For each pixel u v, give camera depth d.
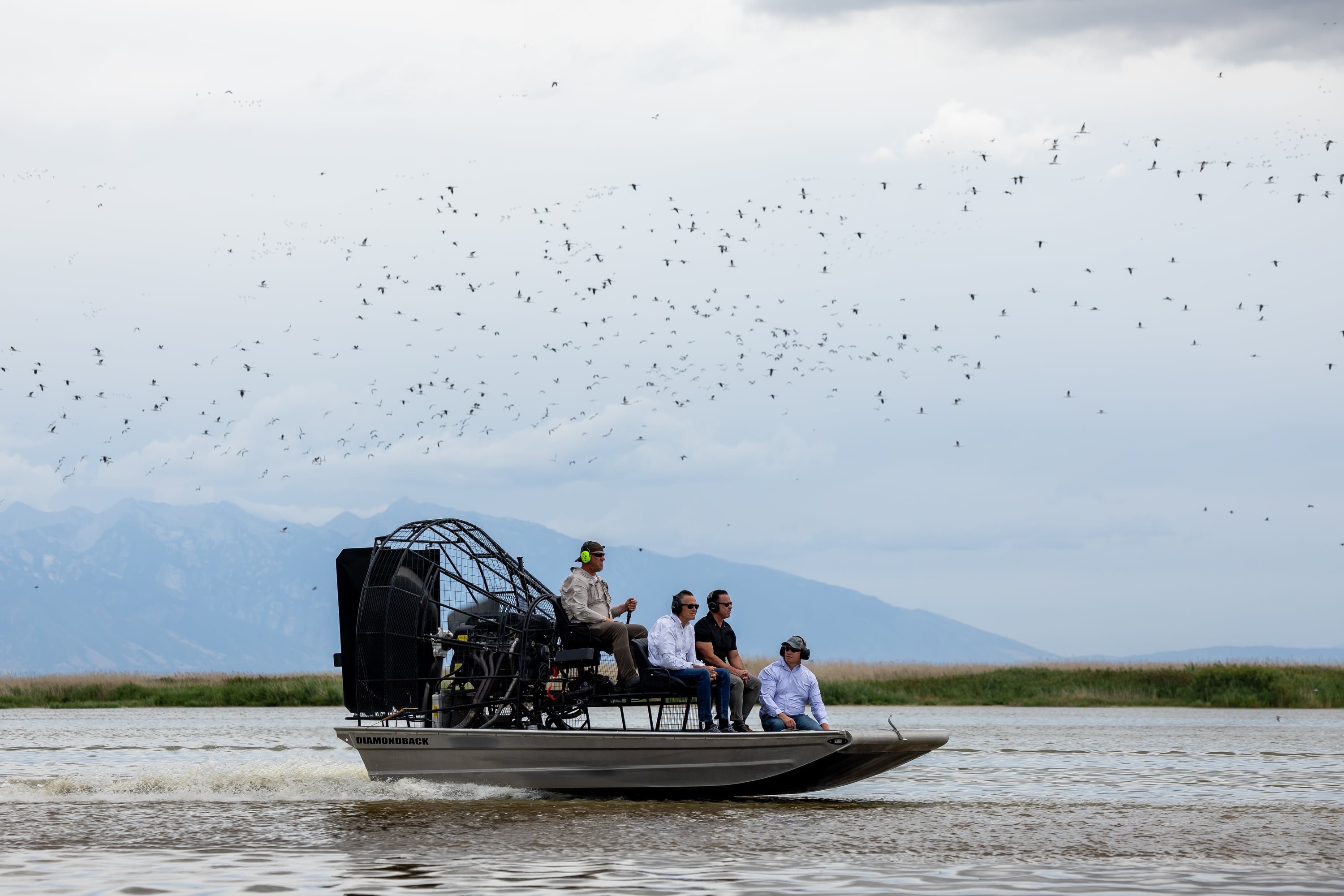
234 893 12.98
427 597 21.78
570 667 21.81
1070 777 26.16
